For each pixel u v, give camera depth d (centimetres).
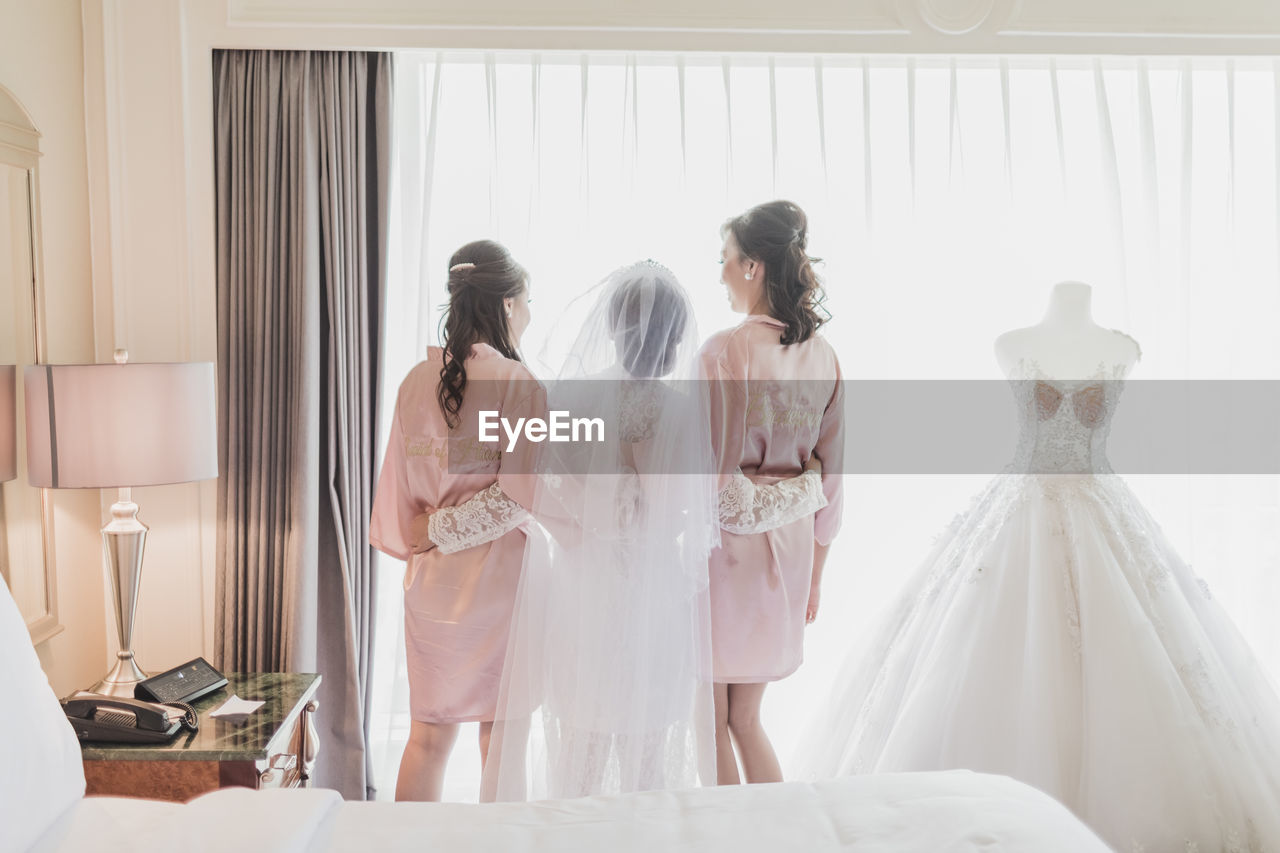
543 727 217
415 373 238
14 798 115
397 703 278
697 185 292
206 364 219
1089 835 136
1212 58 289
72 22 253
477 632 235
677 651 214
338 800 144
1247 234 306
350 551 278
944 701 243
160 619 273
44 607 228
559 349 243
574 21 273
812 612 270
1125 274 294
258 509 273
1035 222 304
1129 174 304
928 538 315
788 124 294
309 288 270
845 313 299
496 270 236
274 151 270
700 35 276
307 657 271
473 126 289
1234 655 252
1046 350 261
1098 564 244
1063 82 299
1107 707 230
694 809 145
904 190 300
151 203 266
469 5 271
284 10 266
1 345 212
